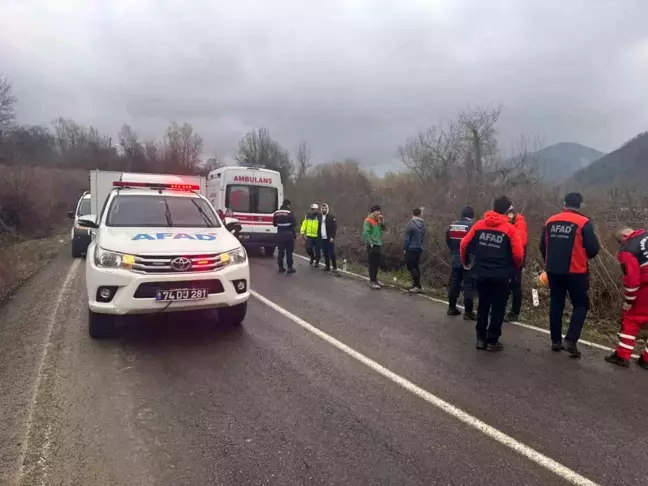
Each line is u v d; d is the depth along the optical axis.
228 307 5.49
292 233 10.96
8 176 21.80
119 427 3.32
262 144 41.22
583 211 8.87
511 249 5.15
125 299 4.79
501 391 4.16
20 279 9.19
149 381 4.14
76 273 9.91
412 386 4.21
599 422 3.60
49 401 3.71
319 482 2.73
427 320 6.75
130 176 9.48
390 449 3.11
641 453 3.16
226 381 4.19
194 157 56.53
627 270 4.92
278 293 8.34
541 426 3.51
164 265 4.91
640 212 8.57
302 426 3.40
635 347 5.82
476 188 12.01
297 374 4.40
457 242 6.99
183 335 5.50
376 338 5.70
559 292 5.43
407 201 14.59
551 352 5.40
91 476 2.75
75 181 32.19
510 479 2.81
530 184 11.28
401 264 11.82
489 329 5.36
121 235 5.34
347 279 10.34
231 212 13.74
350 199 19.73
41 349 4.92
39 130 52.12
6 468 2.82
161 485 2.67
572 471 2.92
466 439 3.28
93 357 4.70
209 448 3.07
